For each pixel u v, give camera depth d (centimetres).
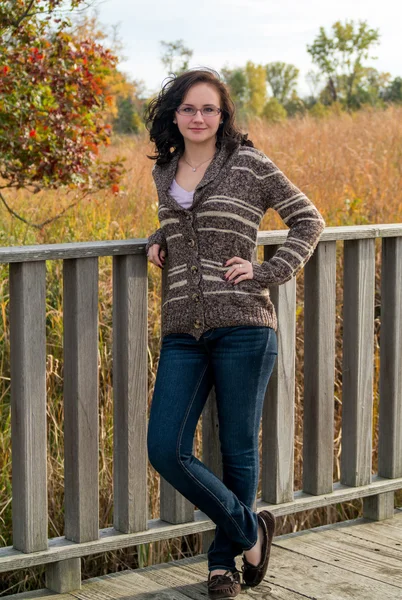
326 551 380
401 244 406
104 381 517
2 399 535
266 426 382
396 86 4338
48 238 720
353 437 403
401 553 378
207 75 303
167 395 305
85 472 334
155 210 775
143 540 351
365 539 393
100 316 586
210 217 297
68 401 333
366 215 805
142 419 345
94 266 327
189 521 365
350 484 406
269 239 359
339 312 651
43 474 324
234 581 325
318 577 353
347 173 940
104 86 702
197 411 308
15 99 636
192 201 302
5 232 705
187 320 303
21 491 323
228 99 307
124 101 2427
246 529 317
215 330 301
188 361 307
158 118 313
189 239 301
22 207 809
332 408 391
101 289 611
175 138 315
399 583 348
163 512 366
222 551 326
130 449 344
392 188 877
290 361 377
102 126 713
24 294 310
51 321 585
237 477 315
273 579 351
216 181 298
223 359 303
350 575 355
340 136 1228
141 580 352
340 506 502
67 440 336
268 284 303
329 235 374
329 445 393
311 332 386
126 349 338
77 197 815
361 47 4306
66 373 333
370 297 397
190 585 347
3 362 551
